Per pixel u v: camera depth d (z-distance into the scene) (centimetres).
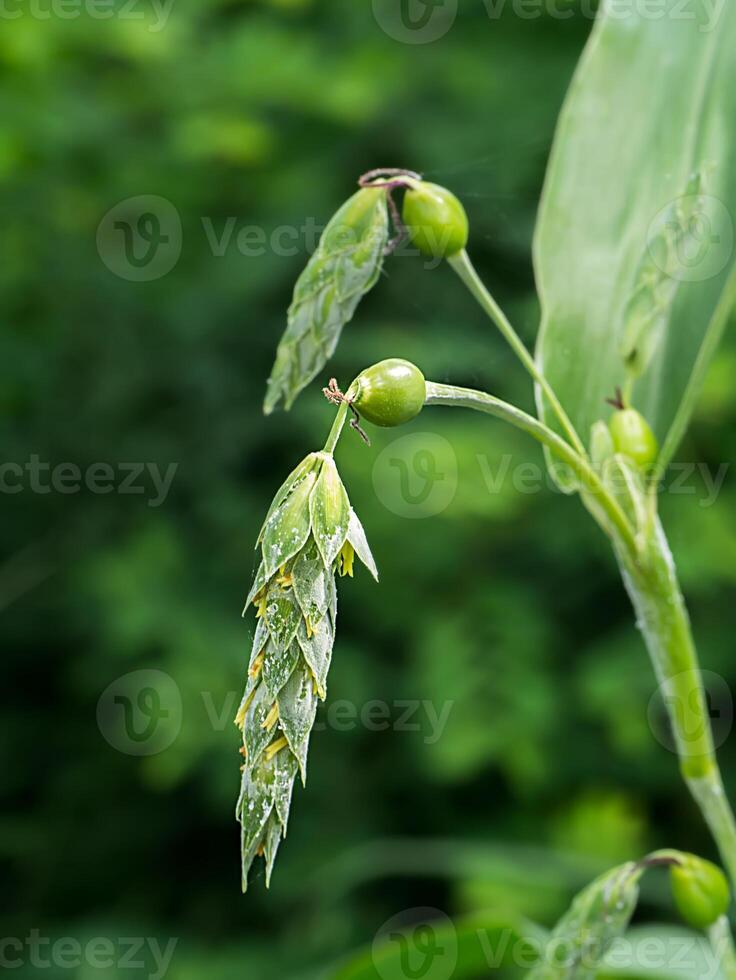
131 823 133
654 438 47
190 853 133
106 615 127
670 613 46
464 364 113
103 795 134
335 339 46
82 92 123
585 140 48
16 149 115
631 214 48
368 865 119
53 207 125
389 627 122
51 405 133
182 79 123
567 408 48
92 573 123
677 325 47
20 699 140
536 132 119
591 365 48
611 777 120
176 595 122
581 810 114
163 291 129
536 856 108
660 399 47
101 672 128
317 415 114
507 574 123
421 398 44
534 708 113
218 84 122
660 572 46
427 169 117
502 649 116
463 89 124
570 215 48
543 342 48
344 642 125
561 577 124
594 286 48
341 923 115
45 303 130
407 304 121
